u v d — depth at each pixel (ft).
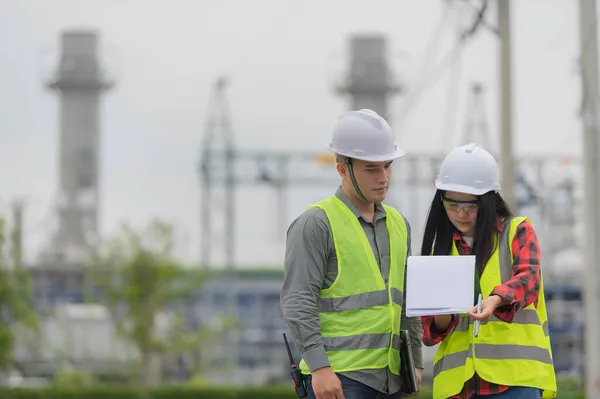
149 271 196.13
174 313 200.54
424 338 32.35
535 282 30.40
